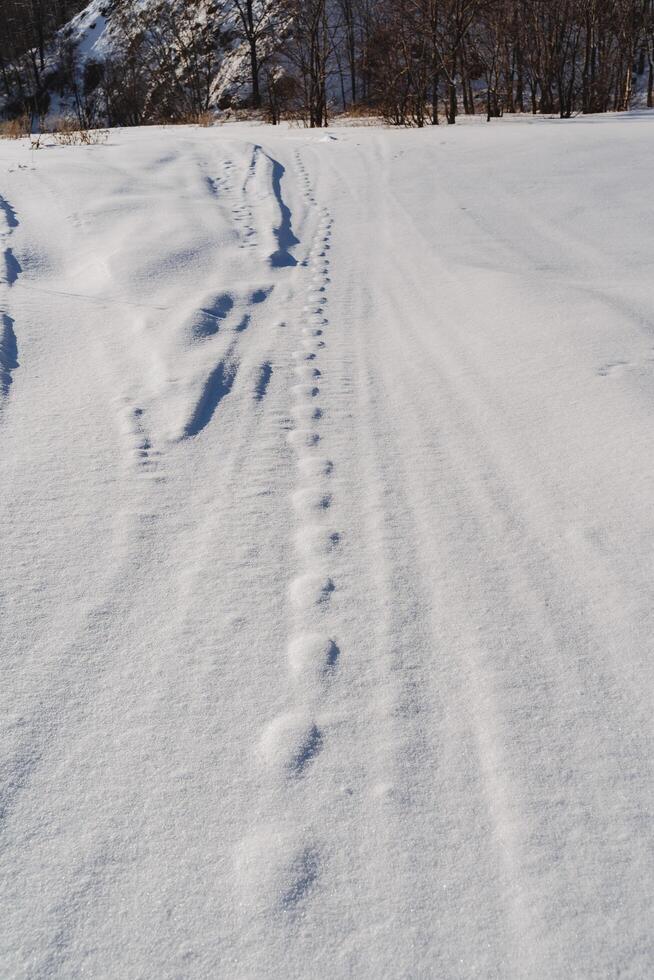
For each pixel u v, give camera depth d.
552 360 4.28
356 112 26.75
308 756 1.75
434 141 13.96
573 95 25.20
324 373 4.33
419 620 2.21
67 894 1.45
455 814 1.60
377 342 4.88
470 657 2.06
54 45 45.03
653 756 1.72
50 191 9.05
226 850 1.53
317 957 1.33
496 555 2.51
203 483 3.07
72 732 1.83
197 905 1.42
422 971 1.30
